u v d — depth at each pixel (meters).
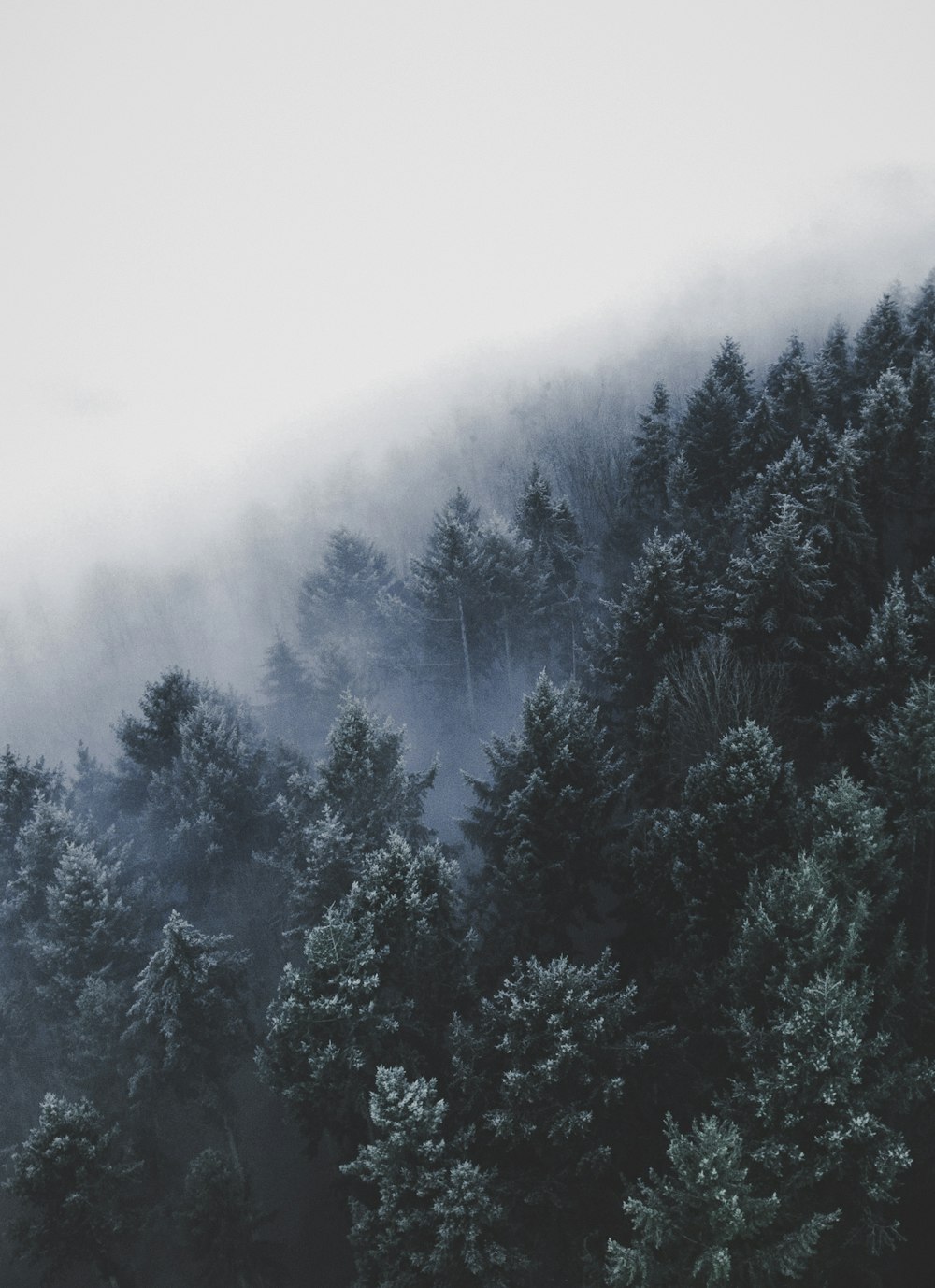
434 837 34.91
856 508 35.47
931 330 52.41
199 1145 32.81
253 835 39.03
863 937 23.97
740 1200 18.52
